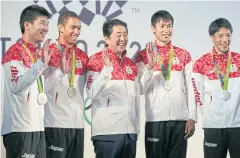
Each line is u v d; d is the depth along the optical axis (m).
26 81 5.96
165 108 6.59
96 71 6.36
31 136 6.12
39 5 6.83
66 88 6.40
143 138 6.79
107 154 6.17
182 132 6.62
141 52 6.69
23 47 6.27
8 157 6.16
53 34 6.80
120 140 6.16
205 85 6.82
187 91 6.74
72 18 6.59
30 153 6.09
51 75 6.39
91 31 6.87
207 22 6.94
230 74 6.82
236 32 6.93
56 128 6.34
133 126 6.25
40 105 6.20
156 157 6.59
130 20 6.90
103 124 6.20
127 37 6.41
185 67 6.78
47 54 5.93
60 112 6.36
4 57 6.27
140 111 6.75
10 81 6.09
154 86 6.64
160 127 6.58
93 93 6.09
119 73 6.30
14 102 6.13
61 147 6.32
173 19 6.94
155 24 6.80
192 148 6.85
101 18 6.89
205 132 6.81
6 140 6.19
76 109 6.41
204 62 6.85
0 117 6.47
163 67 6.69
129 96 6.27
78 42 6.83
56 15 6.83
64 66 6.38
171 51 6.77
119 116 6.20
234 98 6.78
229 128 6.77
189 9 6.95
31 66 6.24
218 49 6.87
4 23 6.77
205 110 6.79
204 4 6.96
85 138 6.79
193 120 6.67
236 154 6.77
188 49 6.86
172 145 6.62
